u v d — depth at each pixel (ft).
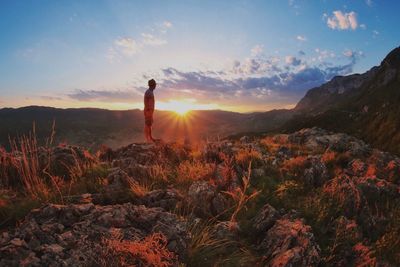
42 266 7.67
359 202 14.75
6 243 8.24
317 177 19.06
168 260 8.82
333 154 26.50
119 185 14.33
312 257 10.15
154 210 11.01
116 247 8.39
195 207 13.44
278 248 10.83
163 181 16.49
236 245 11.17
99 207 10.81
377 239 12.71
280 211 14.12
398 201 16.14
